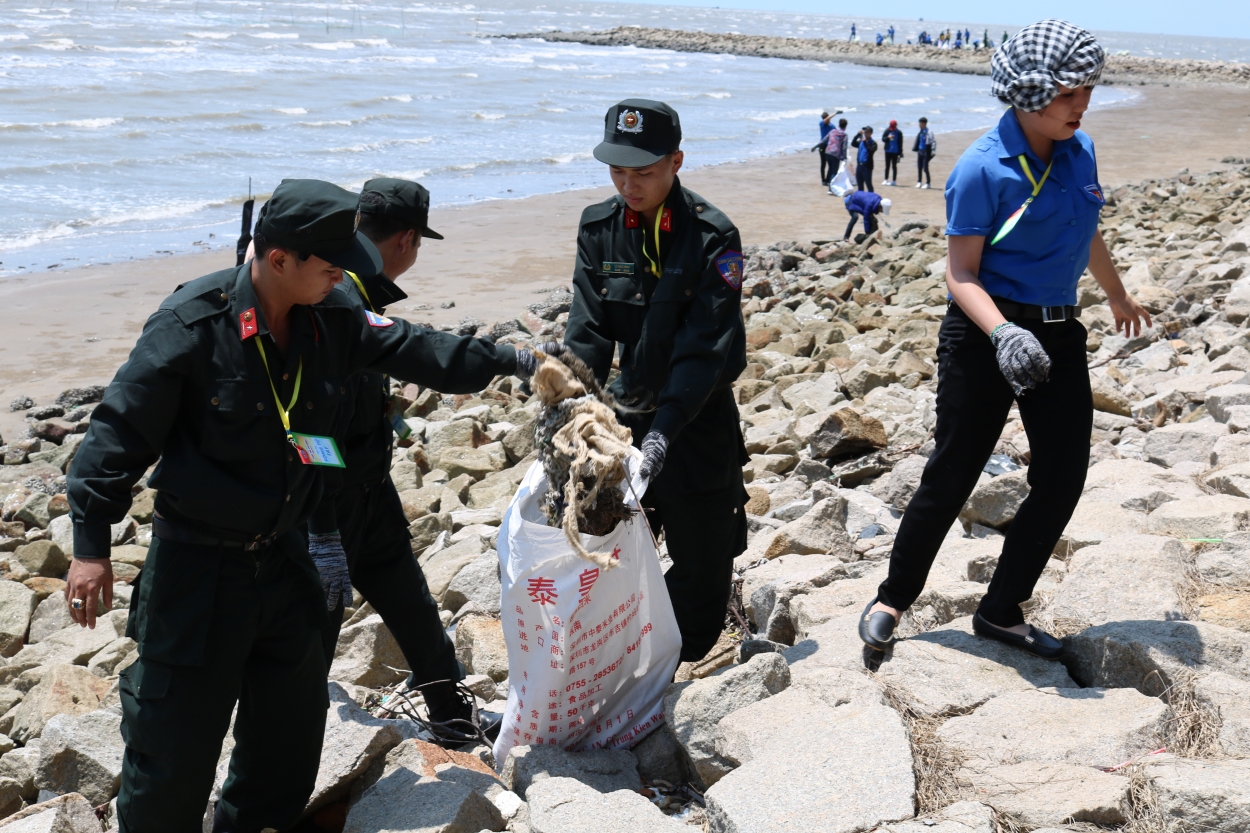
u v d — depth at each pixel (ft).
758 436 25.39
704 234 11.46
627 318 12.02
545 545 10.27
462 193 73.15
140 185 68.33
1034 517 11.03
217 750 9.40
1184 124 136.15
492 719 12.47
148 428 8.73
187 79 125.90
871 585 14.01
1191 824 8.48
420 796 10.01
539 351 10.42
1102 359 28.68
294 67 154.10
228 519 9.01
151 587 9.18
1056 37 9.94
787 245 57.11
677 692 11.09
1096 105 169.17
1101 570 12.28
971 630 11.94
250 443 9.01
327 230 8.60
